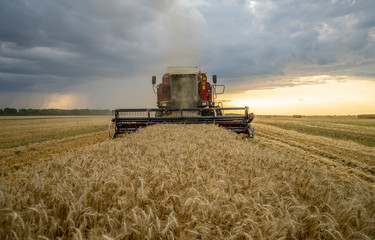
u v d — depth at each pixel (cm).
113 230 211
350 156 835
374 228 219
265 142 1152
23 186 304
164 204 250
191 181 312
